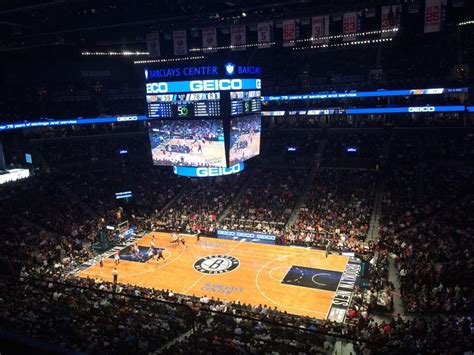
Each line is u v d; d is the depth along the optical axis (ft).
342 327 73.92
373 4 123.44
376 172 150.61
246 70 121.49
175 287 103.40
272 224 136.87
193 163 122.52
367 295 91.45
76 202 150.41
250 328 70.95
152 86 123.03
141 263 119.65
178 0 121.70
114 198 159.02
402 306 86.94
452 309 73.77
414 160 153.17
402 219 122.21
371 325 72.13
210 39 118.11
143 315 74.23
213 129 117.19
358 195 139.33
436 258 93.35
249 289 100.99
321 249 124.98
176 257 123.34
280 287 101.55
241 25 114.21
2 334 28.04
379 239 116.67
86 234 135.64
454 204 121.49
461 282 81.41
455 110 151.53
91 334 61.05
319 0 121.70
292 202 144.87
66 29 139.13
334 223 130.00
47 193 151.53
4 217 130.72
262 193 151.94
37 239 124.16
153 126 125.90
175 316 77.77
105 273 113.39
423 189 133.90
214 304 85.71
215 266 115.55
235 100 117.60
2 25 132.98
